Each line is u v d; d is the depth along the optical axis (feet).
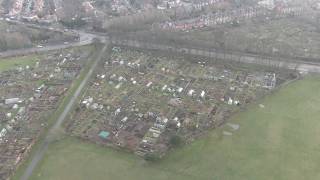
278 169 652.48
